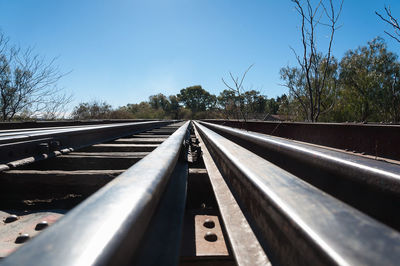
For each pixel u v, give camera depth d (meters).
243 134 3.70
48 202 2.30
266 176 1.44
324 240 0.67
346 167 1.33
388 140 3.58
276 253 1.00
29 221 1.83
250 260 1.06
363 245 0.62
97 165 3.39
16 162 2.79
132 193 0.80
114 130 6.41
